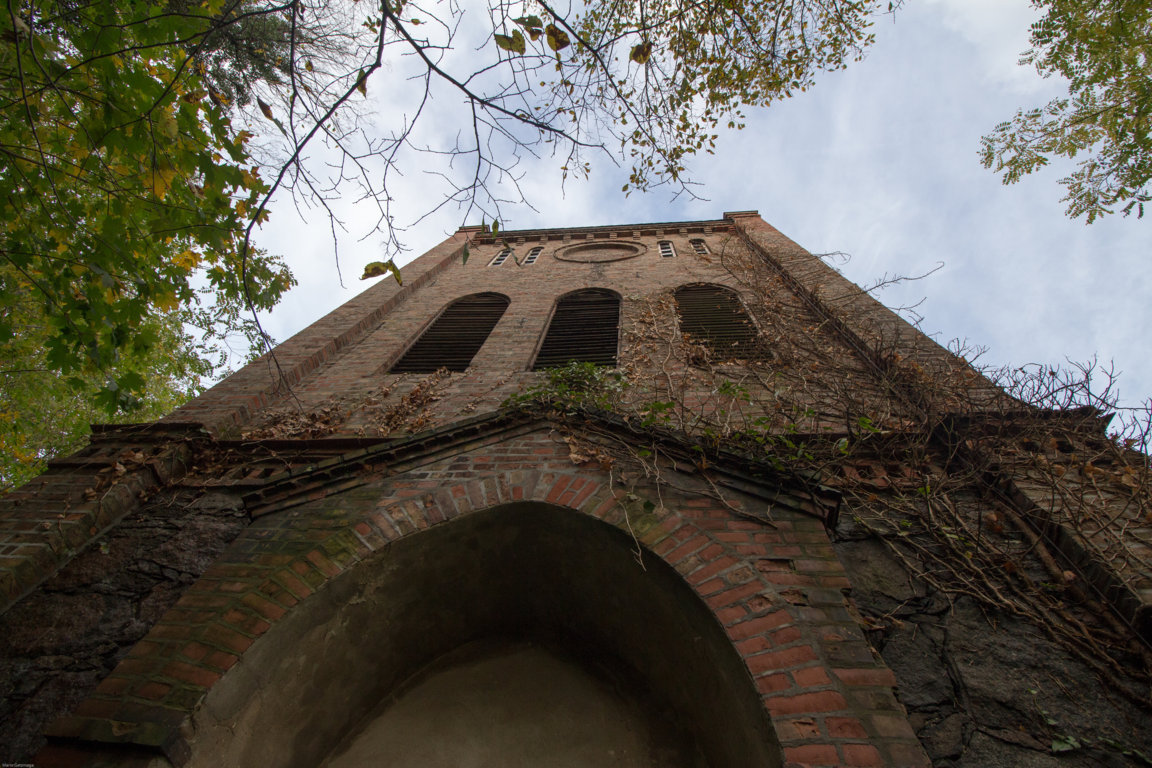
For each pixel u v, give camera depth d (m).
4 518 4.89
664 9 4.52
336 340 9.35
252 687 3.45
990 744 3.27
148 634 3.52
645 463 4.60
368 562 4.04
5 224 4.59
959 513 4.79
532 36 3.23
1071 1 8.32
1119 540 4.07
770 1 5.28
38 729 3.50
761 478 4.43
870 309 8.64
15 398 10.19
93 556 4.79
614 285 11.67
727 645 3.37
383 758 4.02
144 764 2.88
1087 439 5.05
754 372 7.31
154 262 4.94
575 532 4.30
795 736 2.85
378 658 4.28
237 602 3.71
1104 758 3.17
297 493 4.76
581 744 4.05
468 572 4.50
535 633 4.78
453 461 4.97
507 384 7.67
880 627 3.94
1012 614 3.96
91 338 4.63
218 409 6.95
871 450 5.50
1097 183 8.92
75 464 5.63
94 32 3.92
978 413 5.50
